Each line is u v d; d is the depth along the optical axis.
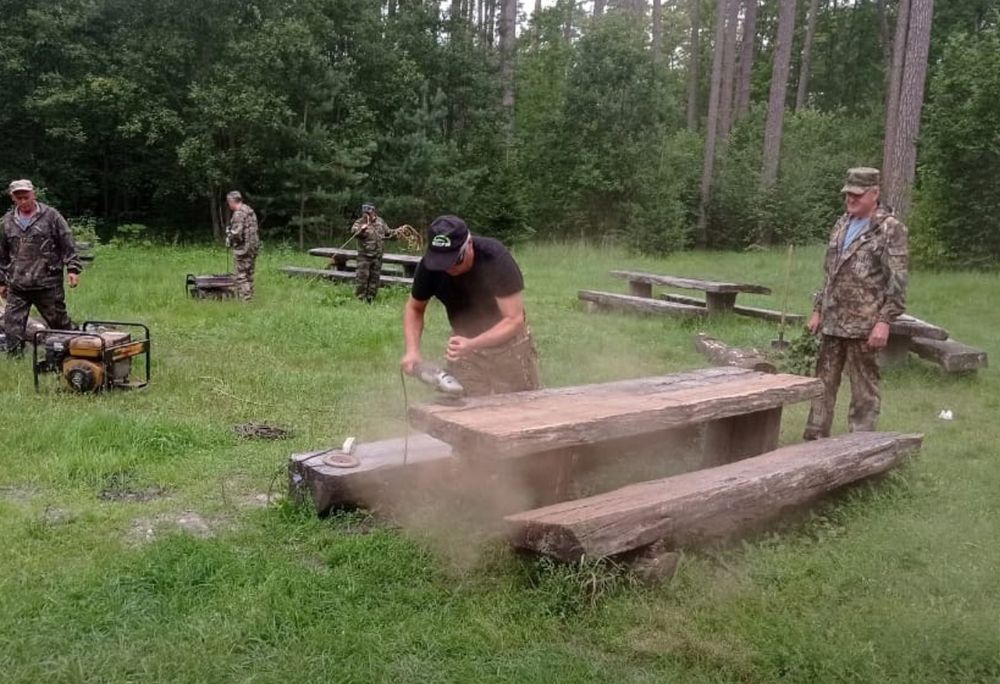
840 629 3.29
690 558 3.85
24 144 24.03
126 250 19.92
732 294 11.99
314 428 6.14
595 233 26.89
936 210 19.31
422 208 25.14
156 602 3.34
